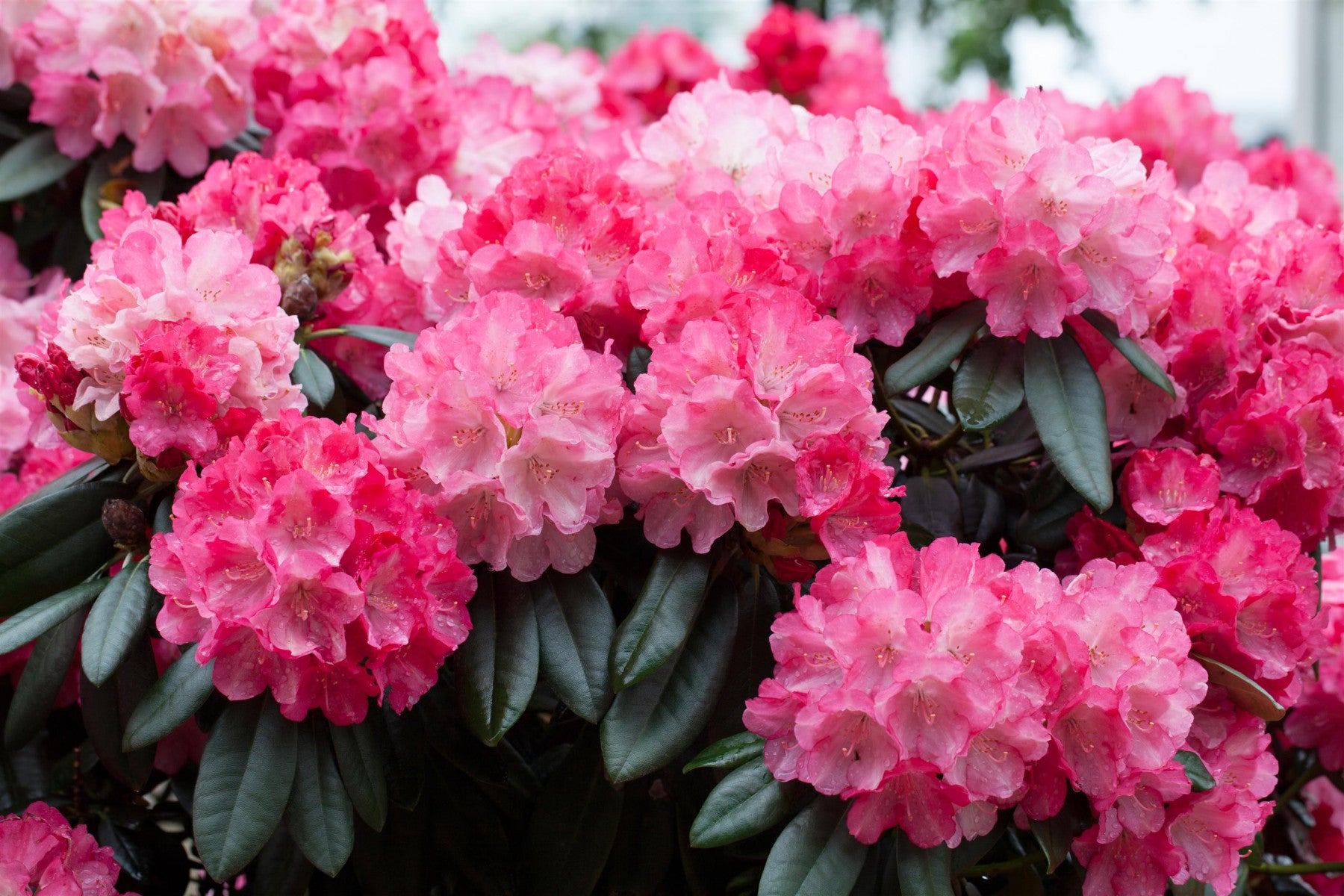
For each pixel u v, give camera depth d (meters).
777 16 3.13
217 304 1.78
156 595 1.76
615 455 1.75
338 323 1.92
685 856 1.82
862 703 1.65
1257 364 1.85
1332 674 1.95
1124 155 1.82
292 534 1.67
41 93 2.07
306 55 2.11
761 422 1.72
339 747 1.71
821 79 3.17
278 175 1.91
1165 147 2.39
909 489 1.90
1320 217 2.48
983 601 1.66
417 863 1.82
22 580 1.77
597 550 1.82
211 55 2.09
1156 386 1.86
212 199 1.88
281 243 1.87
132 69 2.05
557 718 1.92
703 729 1.81
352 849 1.78
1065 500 1.88
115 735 1.79
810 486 1.71
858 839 1.68
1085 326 1.84
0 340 2.08
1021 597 1.69
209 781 1.69
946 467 1.91
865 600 1.67
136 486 1.81
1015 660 1.66
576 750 1.83
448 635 1.70
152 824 1.94
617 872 1.83
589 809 1.81
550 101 2.32
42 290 2.16
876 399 1.91
